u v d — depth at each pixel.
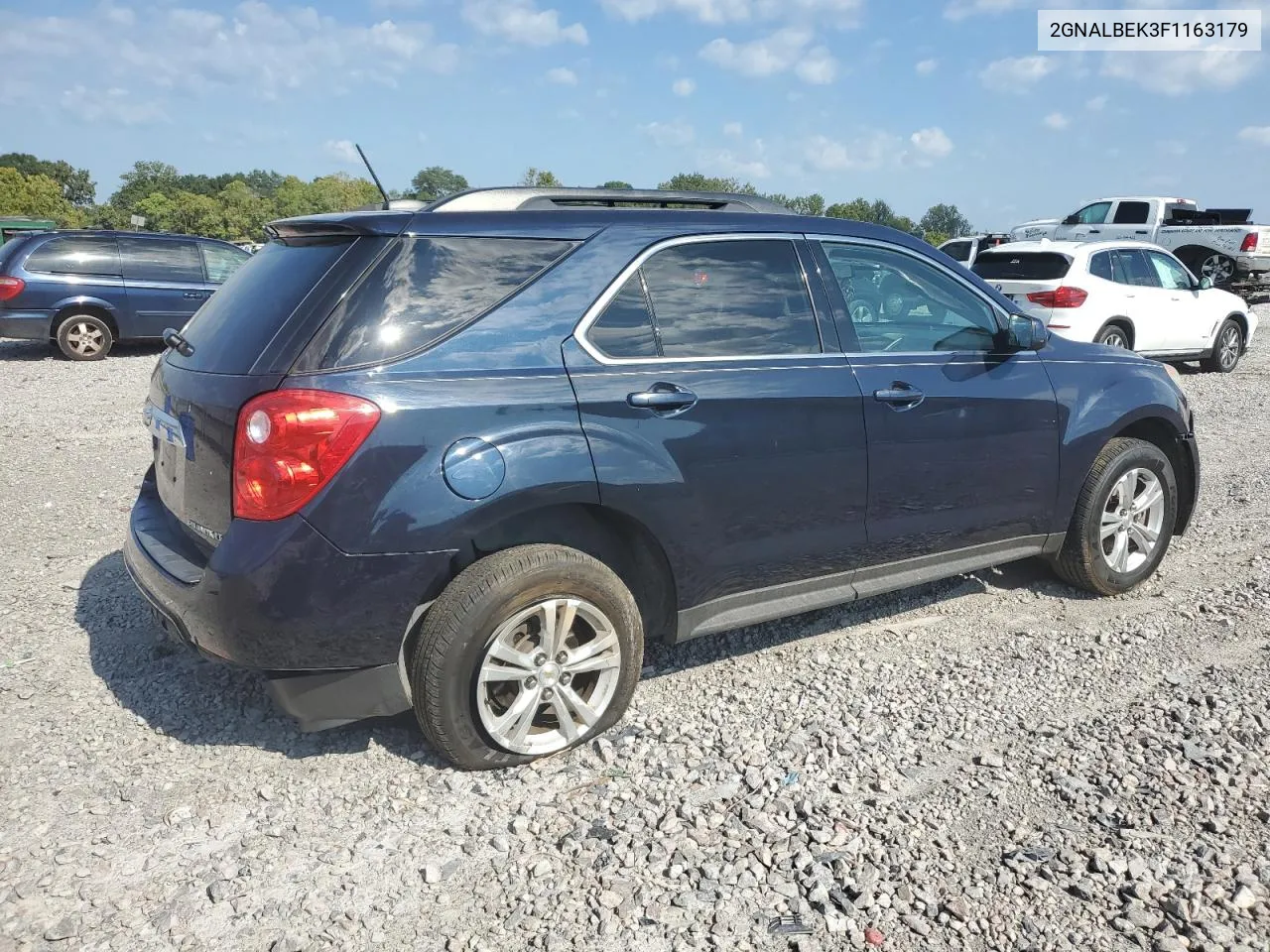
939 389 3.97
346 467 2.84
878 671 3.97
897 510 3.92
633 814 2.97
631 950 2.42
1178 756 3.29
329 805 3.01
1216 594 4.79
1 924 2.47
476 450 2.97
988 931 2.48
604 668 3.32
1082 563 4.61
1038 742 3.39
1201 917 2.52
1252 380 12.52
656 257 3.44
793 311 3.72
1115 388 4.59
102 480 6.86
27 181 130.38
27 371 12.29
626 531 3.44
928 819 2.95
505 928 2.49
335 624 2.91
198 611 2.99
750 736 3.44
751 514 3.53
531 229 3.28
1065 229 21.66
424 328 3.02
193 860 2.75
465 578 3.04
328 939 2.45
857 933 2.47
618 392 3.23
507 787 3.12
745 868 2.72
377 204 3.80
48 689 3.72
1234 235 18.81
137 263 13.57
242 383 2.94
